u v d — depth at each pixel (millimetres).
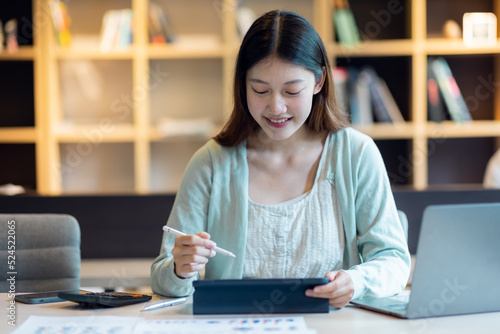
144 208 2447
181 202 1457
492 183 3037
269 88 1308
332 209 1430
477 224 1123
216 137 1502
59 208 2422
